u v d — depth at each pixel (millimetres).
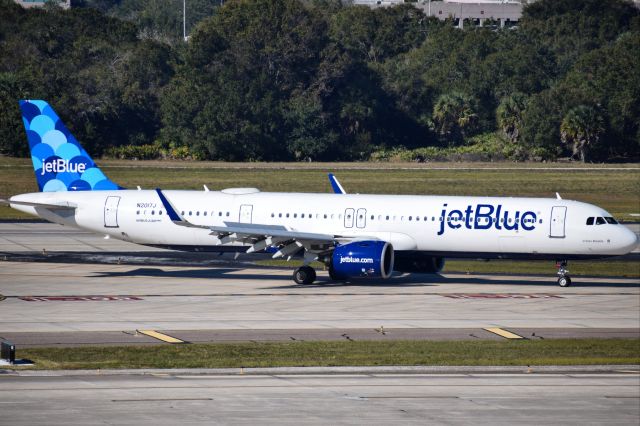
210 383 125625
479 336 160750
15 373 129375
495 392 123500
